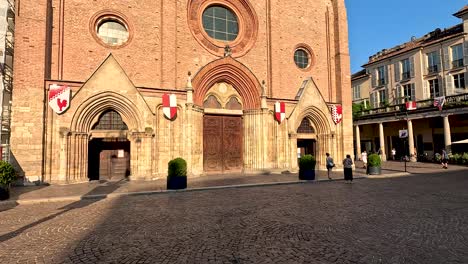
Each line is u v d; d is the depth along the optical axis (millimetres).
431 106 30750
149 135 17281
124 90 17047
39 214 9047
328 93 25156
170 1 19125
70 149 15812
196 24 20500
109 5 17906
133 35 18391
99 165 17719
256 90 21422
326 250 5621
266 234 6699
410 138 32938
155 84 18672
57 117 15734
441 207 9414
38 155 15031
